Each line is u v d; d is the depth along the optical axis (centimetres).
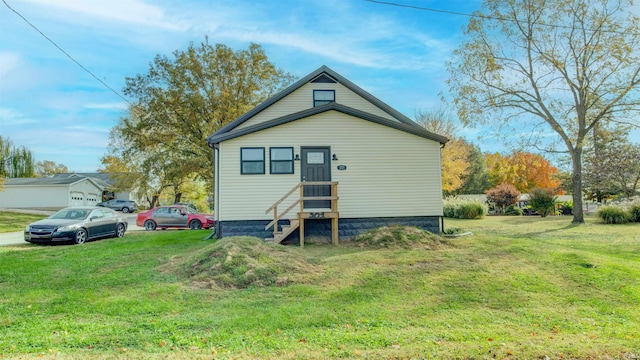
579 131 1978
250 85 2828
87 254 1018
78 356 393
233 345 432
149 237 1391
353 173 1266
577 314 575
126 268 834
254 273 731
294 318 529
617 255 1043
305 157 1251
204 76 2789
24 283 726
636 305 622
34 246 1291
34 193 3700
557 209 2906
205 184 3722
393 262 851
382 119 1277
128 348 420
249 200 1220
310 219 1215
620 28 1806
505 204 3044
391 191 1277
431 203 1291
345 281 721
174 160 2847
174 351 412
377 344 437
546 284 714
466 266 819
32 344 427
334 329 492
